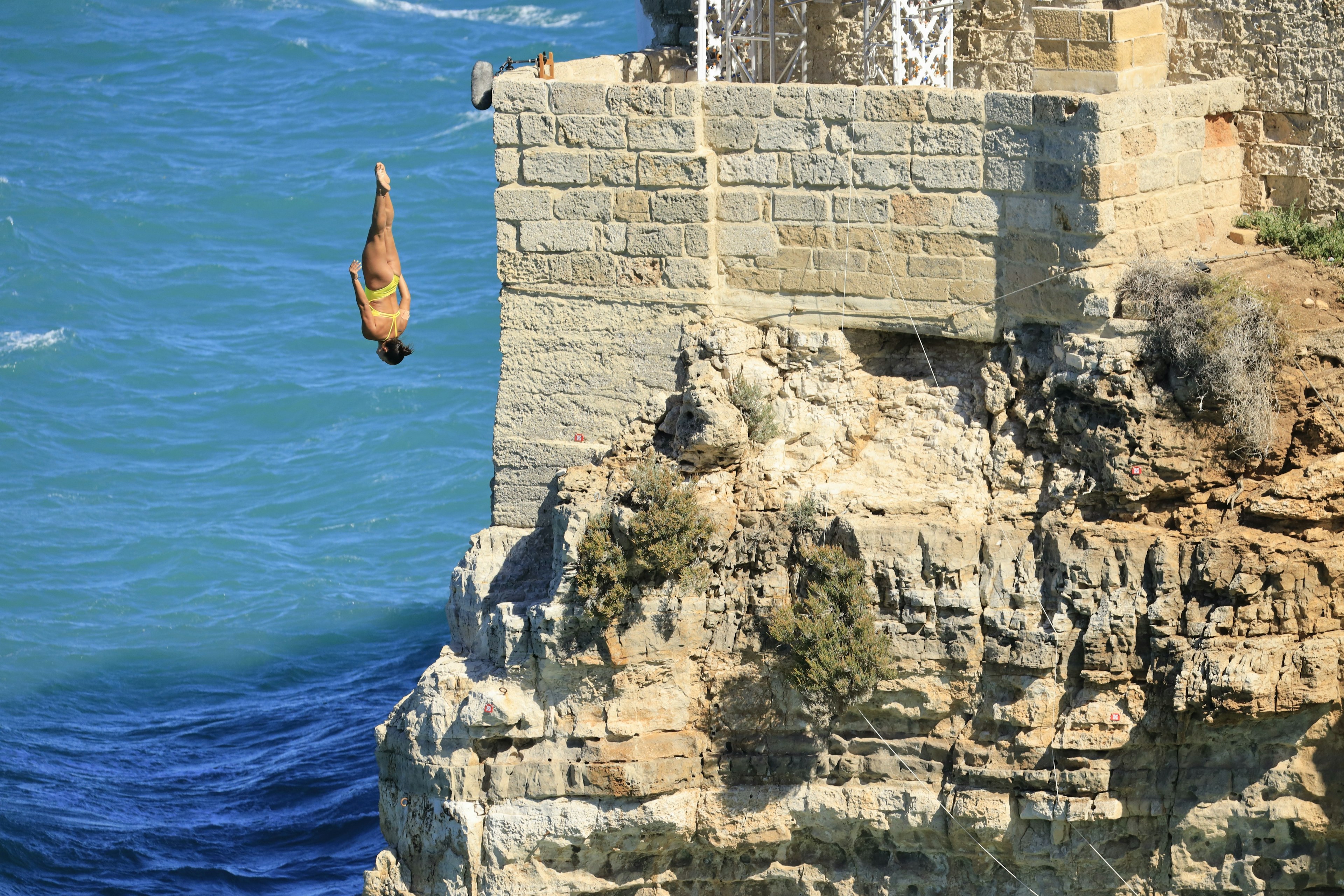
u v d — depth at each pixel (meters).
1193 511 108.06
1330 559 105.88
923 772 113.00
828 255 113.75
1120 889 112.12
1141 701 107.81
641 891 119.38
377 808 174.00
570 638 113.12
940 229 111.38
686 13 139.12
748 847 117.00
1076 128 106.00
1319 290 111.06
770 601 113.31
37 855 165.88
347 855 166.50
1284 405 107.38
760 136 113.19
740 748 115.56
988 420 113.38
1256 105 116.38
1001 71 121.62
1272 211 117.19
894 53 116.19
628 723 114.19
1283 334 106.44
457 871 117.81
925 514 111.75
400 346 114.50
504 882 117.00
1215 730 107.81
